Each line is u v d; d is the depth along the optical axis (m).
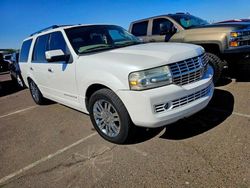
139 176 2.64
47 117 5.07
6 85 11.18
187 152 2.96
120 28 4.83
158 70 2.82
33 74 5.37
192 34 5.66
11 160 3.39
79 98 3.82
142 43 4.22
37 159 3.32
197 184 2.39
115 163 2.95
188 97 3.02
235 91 5.00
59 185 2.68
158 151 3.08
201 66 3.26
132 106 2.90
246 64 5.45
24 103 6.78
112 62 3.09
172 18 6.43
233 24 5.21
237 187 2.28
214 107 4.26
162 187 2.42
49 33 4.53
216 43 5.17
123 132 3.17
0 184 2.85
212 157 2.79
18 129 4.62
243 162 2.62
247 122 3.53
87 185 2.62
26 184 2.78
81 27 4.27
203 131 3.45
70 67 3.77
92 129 4.07
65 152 3.40
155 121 2.83
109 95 3.11
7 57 21.78
